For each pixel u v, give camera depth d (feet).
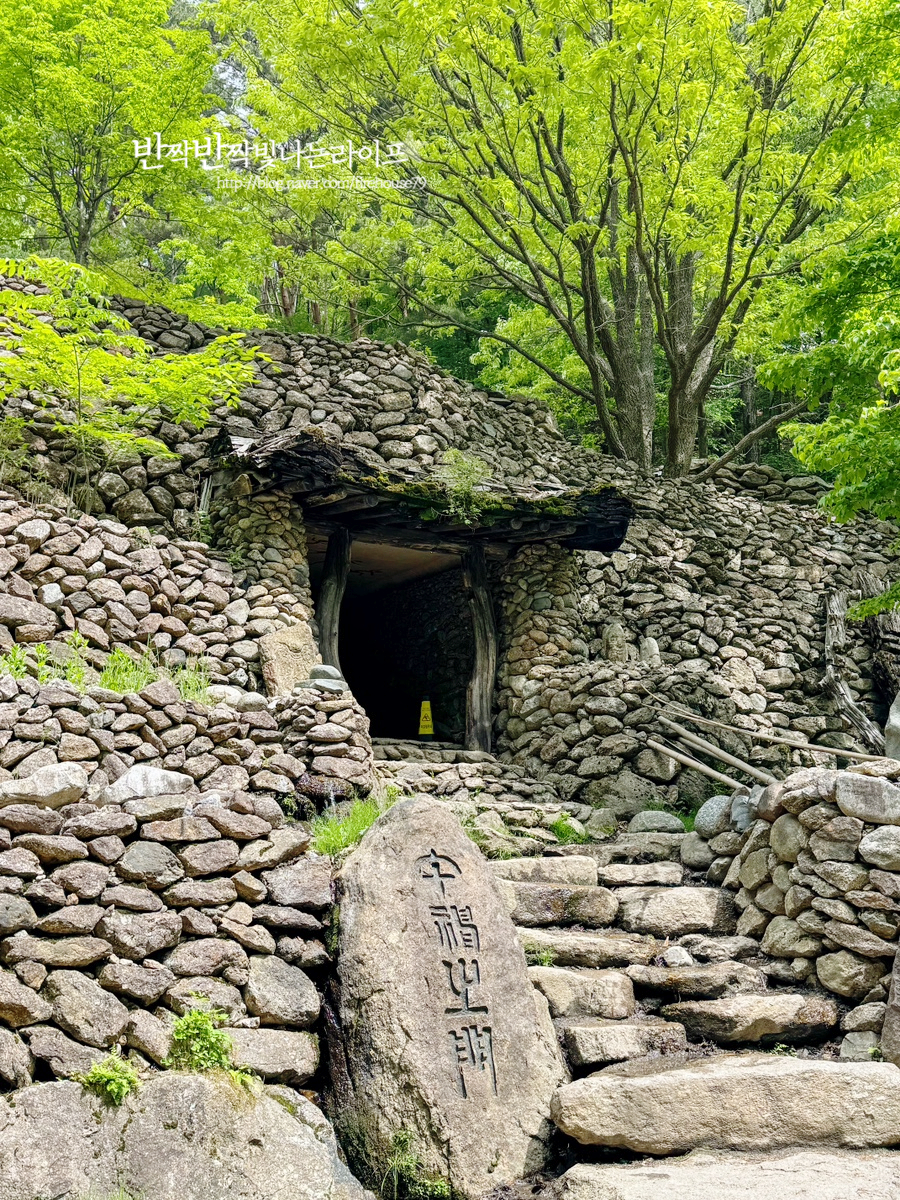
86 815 15.10
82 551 26.30
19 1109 12.37
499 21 39.65
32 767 16.51
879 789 18.53
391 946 15.64
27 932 13.82
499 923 16.74
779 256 44.75
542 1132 15.21
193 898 15.39
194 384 30.30
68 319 31.53
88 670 23.29
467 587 33.86
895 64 28.66
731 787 26.86
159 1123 13.04
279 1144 13.64
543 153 46.98
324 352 37.99
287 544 30.04
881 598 29.94
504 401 42.19
